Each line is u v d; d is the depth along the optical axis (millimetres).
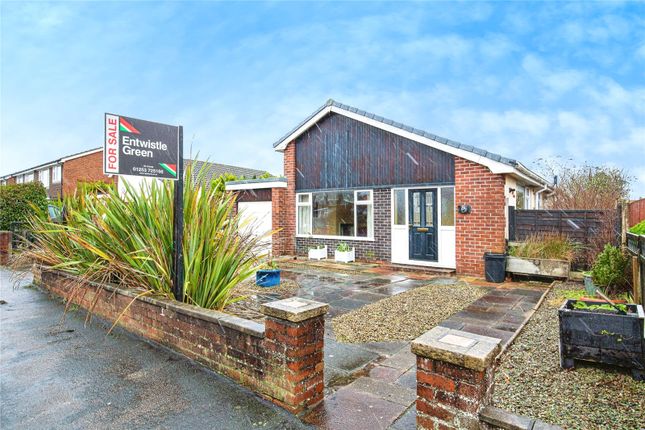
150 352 4184
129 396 3248
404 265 10648
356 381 3568
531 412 2955
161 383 3469
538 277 8797
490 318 5684
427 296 7156
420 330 5094
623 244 6816
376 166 11422
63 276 6688
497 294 7355
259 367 3248
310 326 3062
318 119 12555
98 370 3754
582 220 8891
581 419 2840
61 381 3537
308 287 8117
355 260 11883
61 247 7105
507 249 9375
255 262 5625
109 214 5203
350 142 11992
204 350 3811
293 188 13312
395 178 11039
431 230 10469
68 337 4723
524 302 6684
